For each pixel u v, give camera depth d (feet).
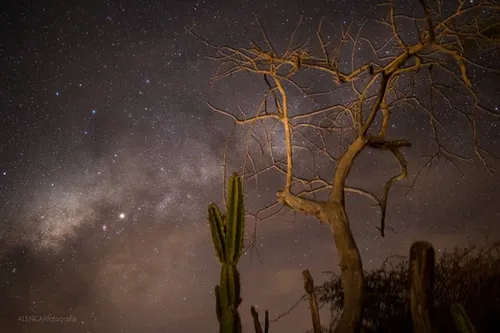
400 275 20.15
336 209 16.47
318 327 16.52
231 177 14.67
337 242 16.16
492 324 16.81
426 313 12.26
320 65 18.12
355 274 15.69
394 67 16.81
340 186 16.70
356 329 15.21
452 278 19.25
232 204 14.58
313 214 16.98
